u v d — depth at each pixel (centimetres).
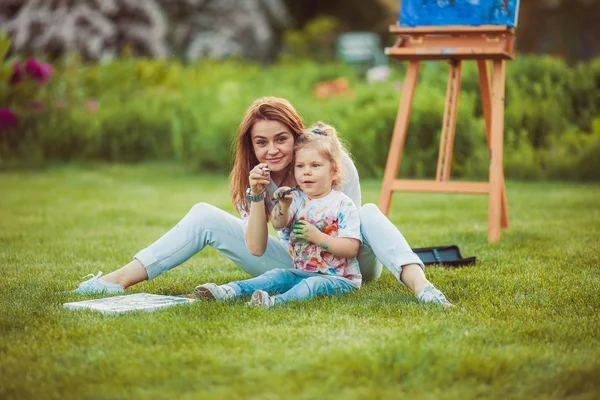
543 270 432
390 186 564
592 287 386
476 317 325
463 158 957
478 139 954
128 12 1888
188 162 1163
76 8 1844
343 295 362
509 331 301
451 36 550
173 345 286
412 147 973
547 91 1009
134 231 617
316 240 359
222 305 344
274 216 360
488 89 564
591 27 2430
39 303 358
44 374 259
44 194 877
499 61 547
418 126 969
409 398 235
